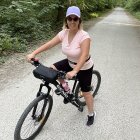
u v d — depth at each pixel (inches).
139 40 525.3
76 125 172.6
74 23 140.3
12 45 348.2
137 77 275.7
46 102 153.1
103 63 323.0
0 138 154.6
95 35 548.7
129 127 174.6
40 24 451.8
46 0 507.2
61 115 183.5
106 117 185.3
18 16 412.2
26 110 141.3
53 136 159.2
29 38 417.7
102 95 221.0
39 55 339.3
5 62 298.2
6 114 181.5
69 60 155.3
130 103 209.9
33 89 225.6
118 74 281.7
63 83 156.8
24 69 275.1
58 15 614.9
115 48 421.7
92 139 159.3
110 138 161.2
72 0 613.3
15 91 219.3
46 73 140.1
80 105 178.2
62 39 150.6
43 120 160.2
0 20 411.2
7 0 418.6
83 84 162.2
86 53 143.0
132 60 349.4
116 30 668.7
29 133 152.1
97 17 1178.0
